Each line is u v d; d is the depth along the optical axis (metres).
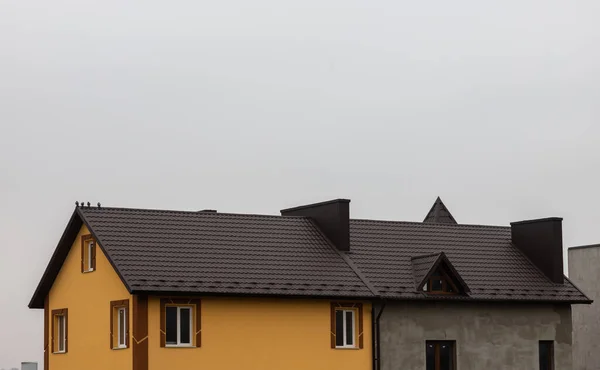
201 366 26.92
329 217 32.09
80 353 29.77
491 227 35.94
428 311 31.02
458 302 31.58
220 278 27.80
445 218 40.56
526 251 34.97
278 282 28.62
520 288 32.91
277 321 28.33
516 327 32.53
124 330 27.45
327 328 29.19
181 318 27.11
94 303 29.09
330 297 28.98
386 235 33.41
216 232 30.03
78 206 29.25
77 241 30.55
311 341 28.81
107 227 28.50
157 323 26.47
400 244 33.12
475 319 31.80
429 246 33.59
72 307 30.58
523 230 35.16
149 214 29.72
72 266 30.80
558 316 33.47
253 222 31.34
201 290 26.91
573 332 40.47
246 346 27.69
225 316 27.50
